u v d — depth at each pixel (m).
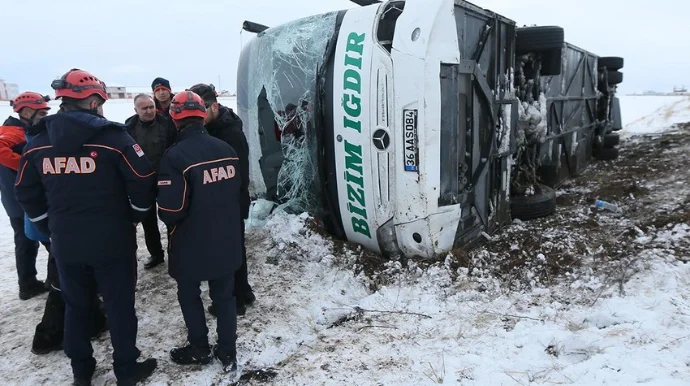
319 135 4.67
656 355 2.79
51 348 3.49
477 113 4.76
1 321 3.99
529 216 5.91
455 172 4.37
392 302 4.00
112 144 2.74
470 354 3.14
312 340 3.54
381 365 3.13
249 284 4.37
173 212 2.87
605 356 2.84
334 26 4.71
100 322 3.68
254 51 5.51
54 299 3.42
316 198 5.03
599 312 3.44
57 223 2.72
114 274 2.87
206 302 4.13
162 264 4.96
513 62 5.54
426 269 4.28
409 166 4.15
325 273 4.52
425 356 3.18
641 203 6.15
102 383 3.11
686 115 15.20
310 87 4.79
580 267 4.35
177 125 3.04
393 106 4.12
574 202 6.69
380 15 4.36
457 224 4.47
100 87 2.81
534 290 4.05
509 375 2.85
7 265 5.37
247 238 5.23
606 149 10.13
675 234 4.66
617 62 10.38
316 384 2.99
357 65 4.34
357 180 4.51
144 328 3.74
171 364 3.27
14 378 3.21
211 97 3.53
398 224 4.38
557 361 2.97
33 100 3.87
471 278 4.22
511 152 5.46
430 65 3.95
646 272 3.92
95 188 2.72
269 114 5.26
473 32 4.61
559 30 5.75
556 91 7.35
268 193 5.52
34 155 2.73
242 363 3.28
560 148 7.74
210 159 2.96
